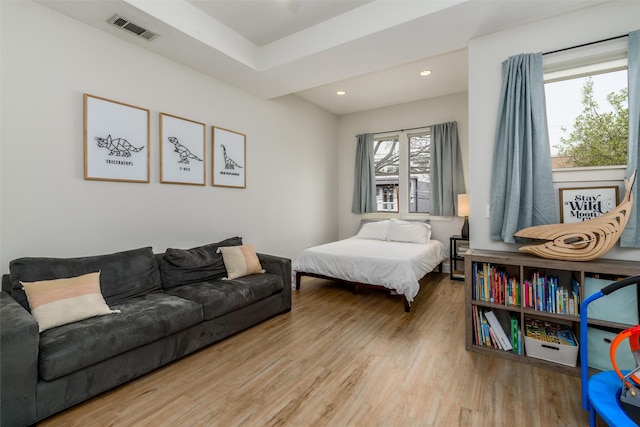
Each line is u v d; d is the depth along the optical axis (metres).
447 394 1.80
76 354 1.63
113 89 2.58
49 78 2.23
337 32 2.73
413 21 2.36
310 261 3.88
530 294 2.15
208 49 2.80
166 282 2.66
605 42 2.12
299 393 1.82
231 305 2.50
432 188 4.89
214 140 3.43
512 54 2.44
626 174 2.02
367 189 5.53
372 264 3.42
